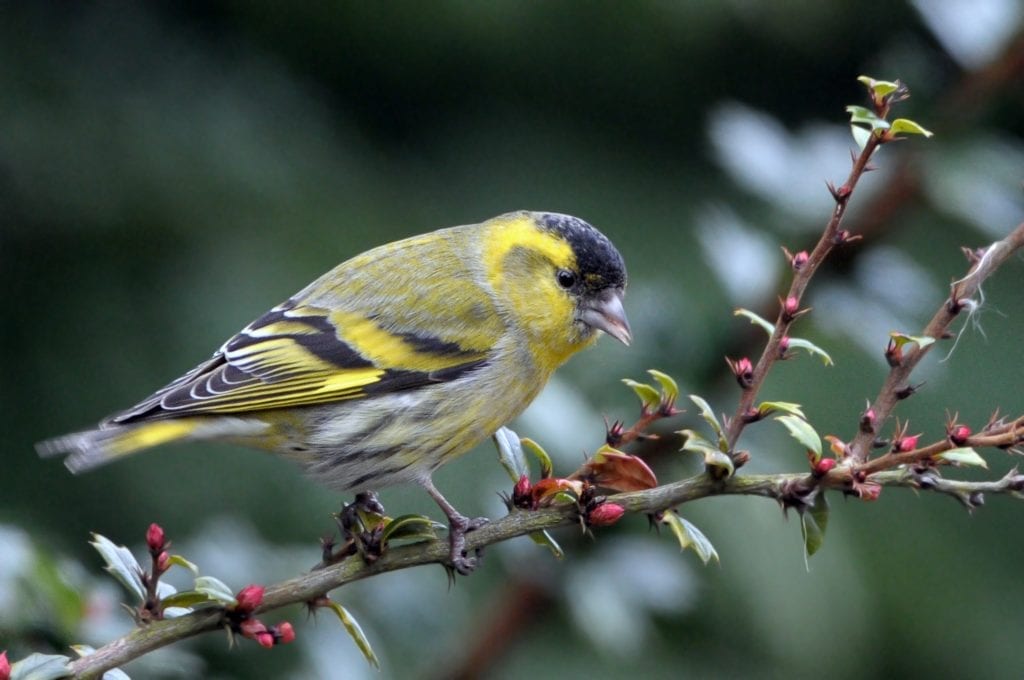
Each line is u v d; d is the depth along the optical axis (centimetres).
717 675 1298
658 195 1582
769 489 592
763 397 1334
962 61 966
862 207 947
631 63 1603
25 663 568
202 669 798
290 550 969
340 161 1516
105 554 602
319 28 1542
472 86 1611
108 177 1392
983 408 1447
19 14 1402
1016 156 954
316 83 1577
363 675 924
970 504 562
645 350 948
